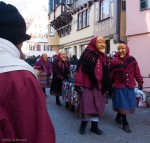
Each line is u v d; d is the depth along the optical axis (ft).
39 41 204.95
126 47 24.75
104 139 22.39
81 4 87.35
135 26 53.88
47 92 50.55
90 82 22.66
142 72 52.11
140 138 22.88
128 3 55.67
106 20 67.82
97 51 22.80
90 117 23.21
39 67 43.24
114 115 30.66
